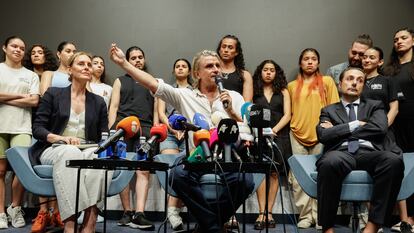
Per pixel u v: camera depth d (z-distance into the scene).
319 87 4.14
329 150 3.04
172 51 4.73
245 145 2.46
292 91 4.21
